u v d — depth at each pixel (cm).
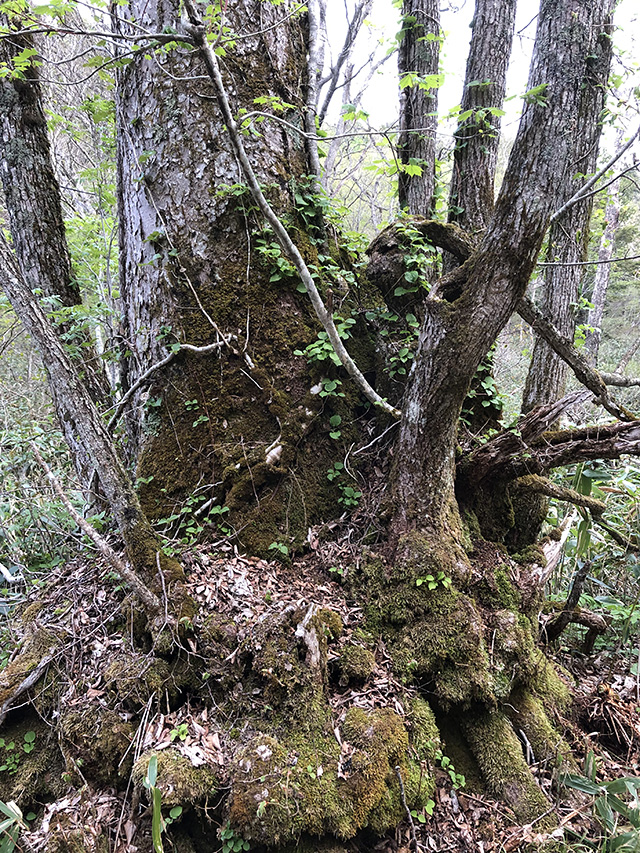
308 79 363
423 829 223
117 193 359
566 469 420
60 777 231
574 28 223
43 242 424
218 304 326
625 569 405
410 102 411
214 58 213
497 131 370
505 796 243
